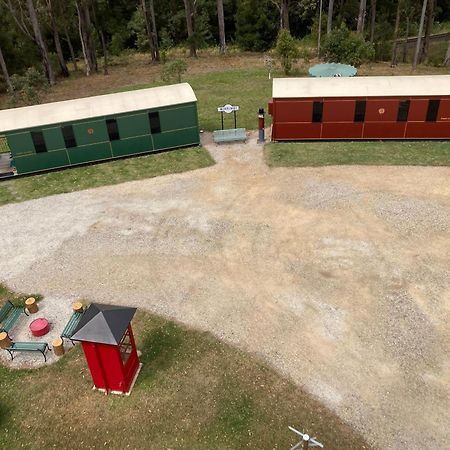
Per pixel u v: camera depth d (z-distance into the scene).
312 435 10.43
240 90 35.19
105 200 20.73
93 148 23.77
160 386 11.84
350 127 24.42
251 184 21.23
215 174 22.38
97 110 23.19
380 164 22.30
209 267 15.98
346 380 11.68
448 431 10.39
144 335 13.37
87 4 45.00
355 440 10.30
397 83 23.83
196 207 19.67
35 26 39.53
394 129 24.25
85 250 17.36
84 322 10.74
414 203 18.95
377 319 13.42
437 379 11.57
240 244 17.06
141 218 19.16
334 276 15.18
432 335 12.81
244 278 15.35
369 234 17.16
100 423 11.07
